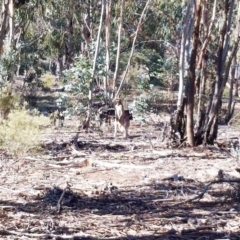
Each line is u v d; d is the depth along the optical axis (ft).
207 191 26.17
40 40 85.15
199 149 40.57
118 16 77.66
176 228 20.29
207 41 52.75
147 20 78.59
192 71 41.73
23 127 27.32
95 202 23.98
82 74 53.26
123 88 66.54
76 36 89.56
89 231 19.67
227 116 67.41
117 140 45.78
